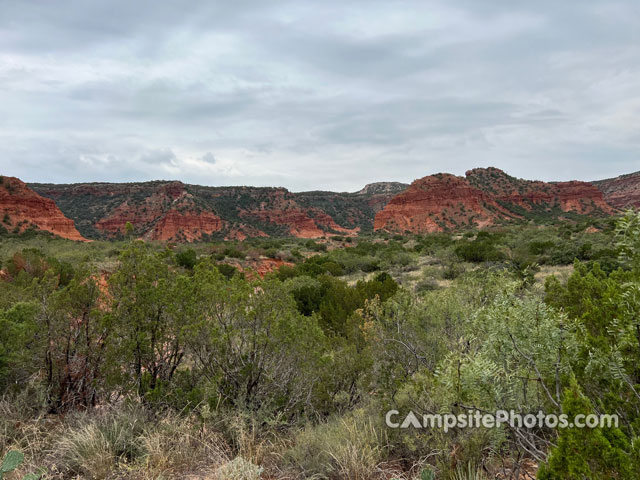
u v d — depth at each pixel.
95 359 5.11
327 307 11.09
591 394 2.87
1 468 2.94
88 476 3.22
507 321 2.82
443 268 30.62
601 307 3.78
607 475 1.96
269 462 3.66
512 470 2.98
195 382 5.12
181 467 3.45
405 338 5.32
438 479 3.06
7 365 4.88
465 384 2.76
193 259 26.17
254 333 4.93
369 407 4.50
